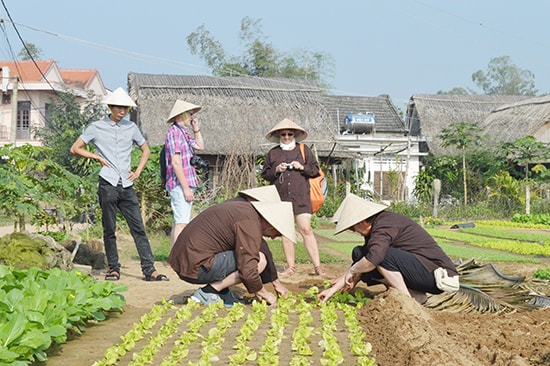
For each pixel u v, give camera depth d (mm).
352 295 8938
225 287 8047
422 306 7762
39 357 5770
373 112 44719
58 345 6445
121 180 10266
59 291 6742
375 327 6965
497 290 8336
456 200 36156
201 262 7770
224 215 7793
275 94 37188
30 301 6160
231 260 7840
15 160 10727
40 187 10906
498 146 39250
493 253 16484
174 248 7988
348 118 39031
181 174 10164
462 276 8586
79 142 10180
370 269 7770
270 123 35375
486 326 7219
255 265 7652
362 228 8078
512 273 12383
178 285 9883
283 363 5828
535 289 9133
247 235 7648
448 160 39344
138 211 10438
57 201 10688
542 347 6352
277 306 7938
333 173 35031
